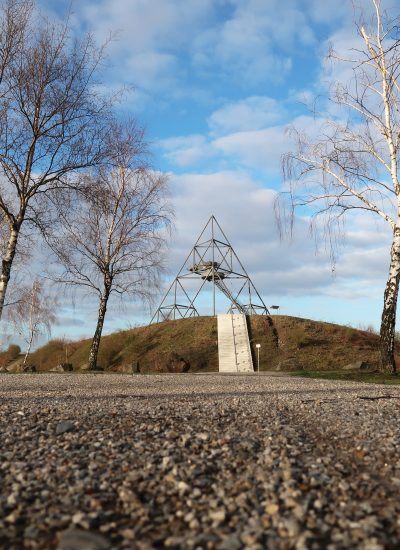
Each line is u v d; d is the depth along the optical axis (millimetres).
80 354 52750
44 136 17562
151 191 34281
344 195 20359
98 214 33719
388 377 20266
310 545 3451
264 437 6930
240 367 44500
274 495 4488
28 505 4289
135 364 37312
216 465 5508
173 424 7828
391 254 20906
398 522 3941
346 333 49844
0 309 17406
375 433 7289
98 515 4039
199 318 54438
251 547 3426
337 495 4582
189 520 3988
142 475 5051
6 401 11852
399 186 20453
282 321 52531
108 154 18625
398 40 19547
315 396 13086
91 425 7680
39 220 17969
